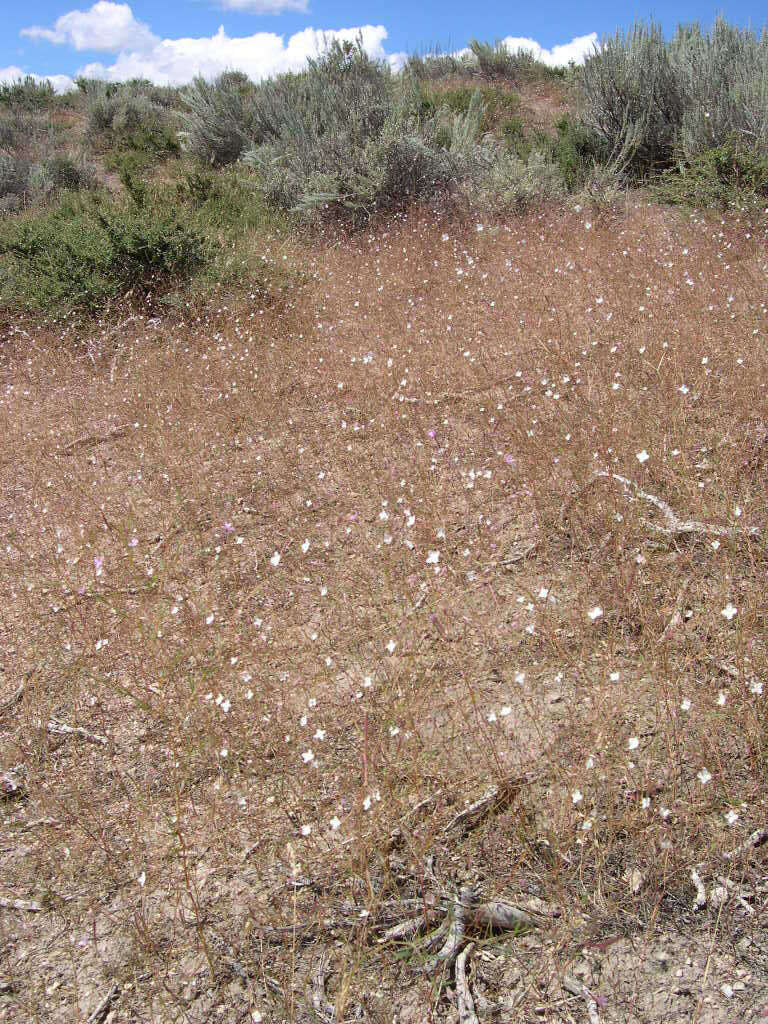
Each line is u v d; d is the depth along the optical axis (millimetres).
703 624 2791
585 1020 1724
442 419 4801
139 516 4324
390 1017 1774
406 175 10133
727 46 10273
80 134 16438
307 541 3402
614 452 3865
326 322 6824
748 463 3680
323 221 10109
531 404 4695
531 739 2469
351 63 12227
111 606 3539
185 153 13922
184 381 5961
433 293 6949
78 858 2316
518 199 9492
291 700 2818
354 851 2156
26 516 4488
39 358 6797
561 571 3268
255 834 2314
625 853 2068
